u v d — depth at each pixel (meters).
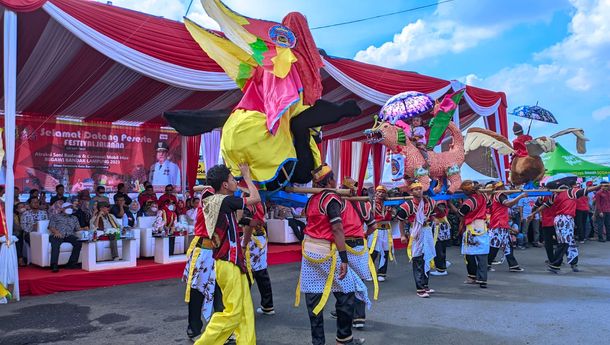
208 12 3.58
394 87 10.14
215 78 7.80
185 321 5.23
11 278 6.20
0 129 6.26
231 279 3.49
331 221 3.89
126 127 12.43
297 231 10.89
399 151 6.92
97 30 6.61
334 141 16.20
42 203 9.34
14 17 5.98
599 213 13.47
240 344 3.49
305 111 3.91
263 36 3.84
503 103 13.16
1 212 6.27
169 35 7.34
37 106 10.31
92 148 11.89
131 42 6.95
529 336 4.52
